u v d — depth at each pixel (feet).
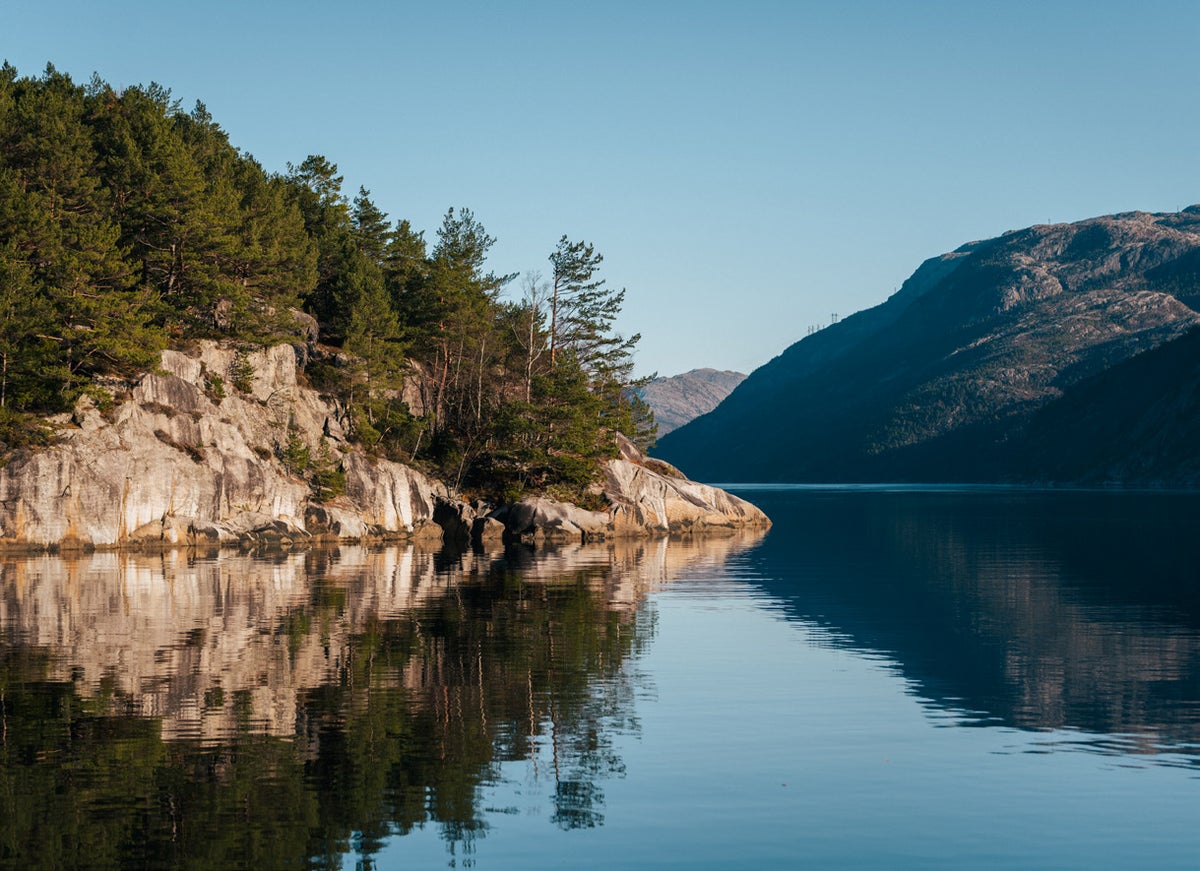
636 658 112.47
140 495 246.27
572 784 69.21
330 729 80.48
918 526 390.01
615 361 392.88
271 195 319.68
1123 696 97.25
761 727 84.33
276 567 207.31
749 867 56.49
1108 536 322.55
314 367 326.44
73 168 257.34
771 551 275.59
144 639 116.98
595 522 322.34
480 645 117.80
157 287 281.74
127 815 61.93
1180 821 63.77
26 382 236.02
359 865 55.77
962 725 85.87
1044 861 57.62
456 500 328.49
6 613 135.95
